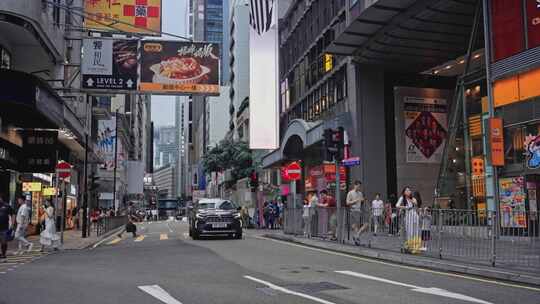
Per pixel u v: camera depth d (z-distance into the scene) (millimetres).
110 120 55344
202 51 25906
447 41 23750
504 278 9430
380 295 7777
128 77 24875
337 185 16531
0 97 17062
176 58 25562
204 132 126875
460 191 20406
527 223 9984
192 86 25578
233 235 22938
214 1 159875
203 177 114938
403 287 8523
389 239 14219
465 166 20203
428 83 28188
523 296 7707
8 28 18031
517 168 16828
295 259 12805
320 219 18359
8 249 17766
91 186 32312
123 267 11609
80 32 27688
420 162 27281
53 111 21109
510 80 17203
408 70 27797
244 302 7305
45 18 19406
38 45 20188
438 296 7680
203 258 13172
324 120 31438
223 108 111438
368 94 27031
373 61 26609
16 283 9422
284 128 41688
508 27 17250
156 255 14227
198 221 20859
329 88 31188
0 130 20703
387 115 27266
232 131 87250
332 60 30672
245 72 82500
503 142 17391
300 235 20391
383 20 22156
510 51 17156
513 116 17062
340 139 16266
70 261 13266
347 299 7477
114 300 7605
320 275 9953
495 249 10555
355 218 15766
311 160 34500
